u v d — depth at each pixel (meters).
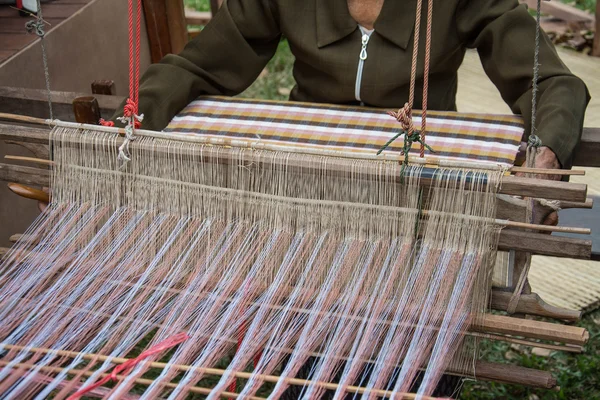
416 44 1.32
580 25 4.27
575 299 2.47
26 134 1.54
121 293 1.42
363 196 1.41
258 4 1.92
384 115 1.81
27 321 1.34
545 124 1.63
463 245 1.38
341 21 1.84
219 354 1.28
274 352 1.28
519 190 1.29
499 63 1.80
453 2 1.79
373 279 1.39
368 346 1.29
